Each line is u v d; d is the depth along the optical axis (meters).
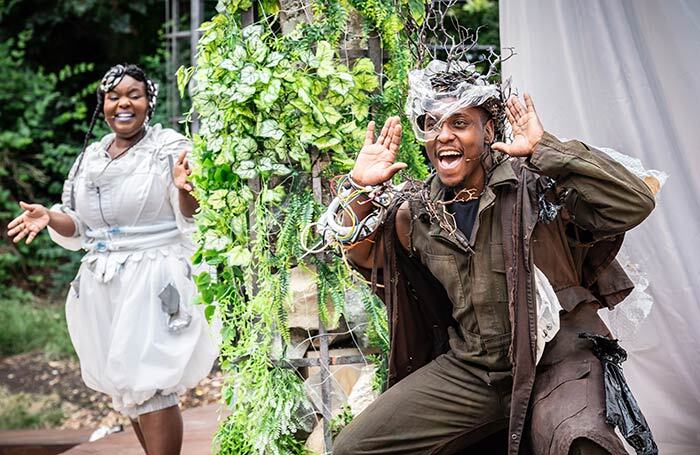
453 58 3.16
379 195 3.25
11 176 11.86
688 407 4.20
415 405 3.24
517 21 4.30
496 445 3.47
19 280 11.38
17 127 11.93
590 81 4.22
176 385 4.36
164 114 10.86
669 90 4.21
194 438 5.50
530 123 2.95
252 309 3.64
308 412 3.73
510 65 4.33
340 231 3.26
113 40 12.84
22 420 7.67
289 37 3.63
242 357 3.77
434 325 3.42
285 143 3.63
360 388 3.73
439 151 3.08
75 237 4.71
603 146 4.23
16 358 9.12
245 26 3.75
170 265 4.46
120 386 4.32
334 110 3.62
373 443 3.24
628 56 4.18
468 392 3.22
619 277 3.24
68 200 4.72
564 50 4.23
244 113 3.61
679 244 4.16
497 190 3.10
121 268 4.43
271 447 3.61
